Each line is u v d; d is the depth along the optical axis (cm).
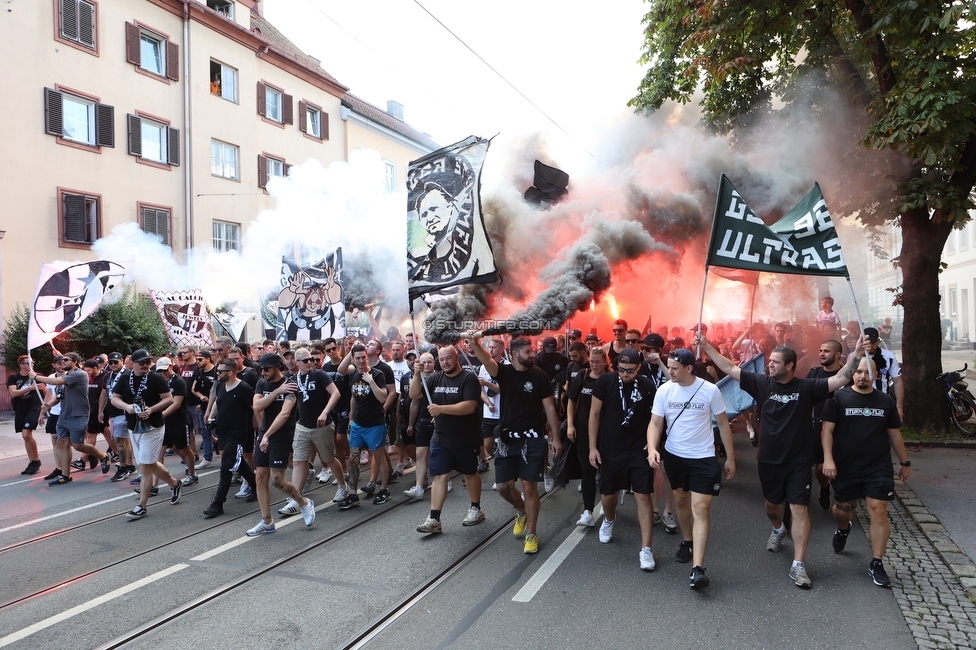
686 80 1151
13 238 1625
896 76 842
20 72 1647
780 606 405
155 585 461
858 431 450
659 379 586
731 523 578
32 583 472
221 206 2198
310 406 639
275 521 619
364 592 439
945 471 726
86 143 1797
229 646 368
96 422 921
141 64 1962
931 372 912
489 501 676
